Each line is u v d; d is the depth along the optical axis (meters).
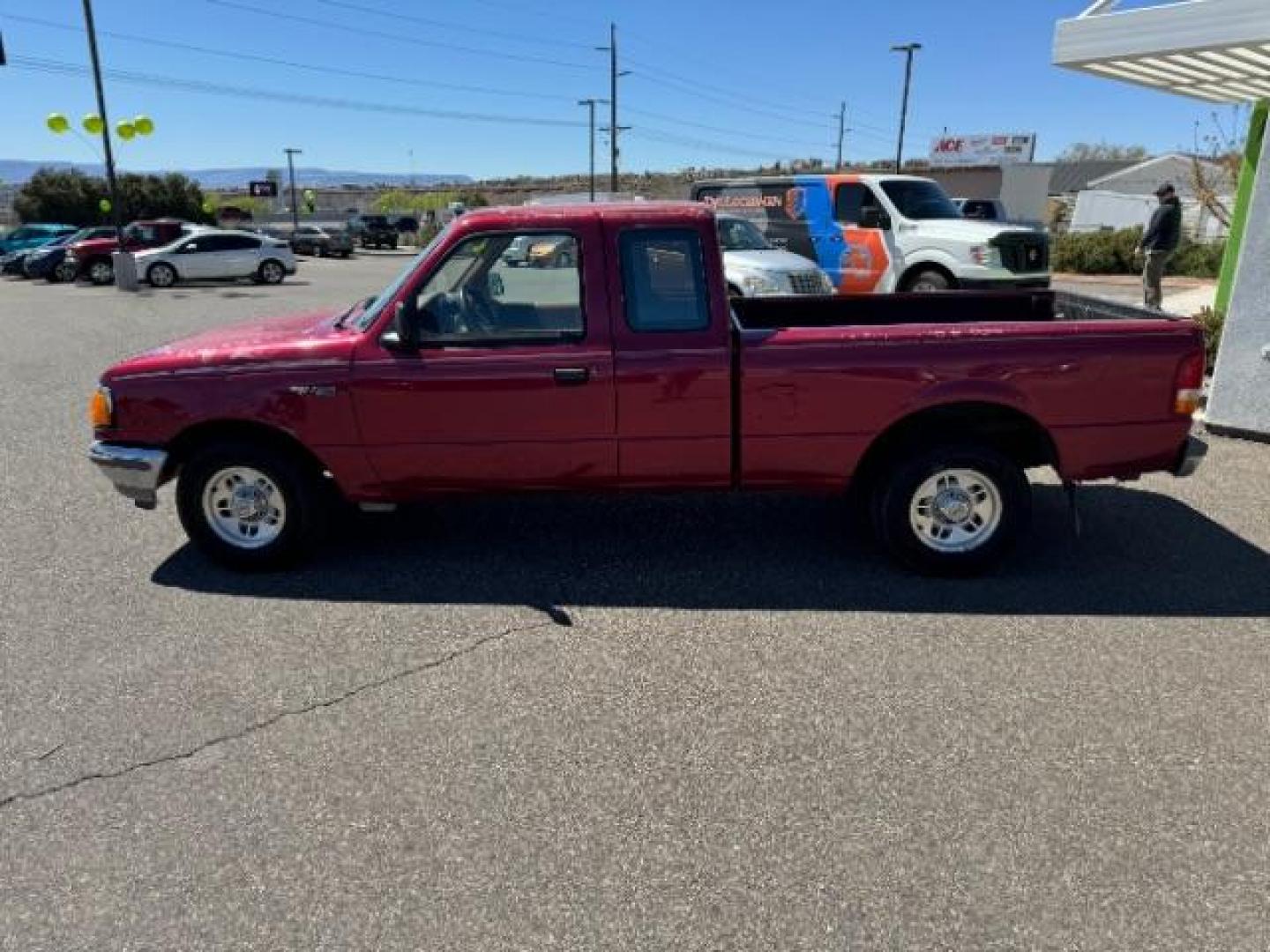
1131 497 5.90
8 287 23.81
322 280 26.53
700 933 2.46
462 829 2.87
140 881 2.66
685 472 4.59
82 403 9.00
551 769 3.16
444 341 4.44
